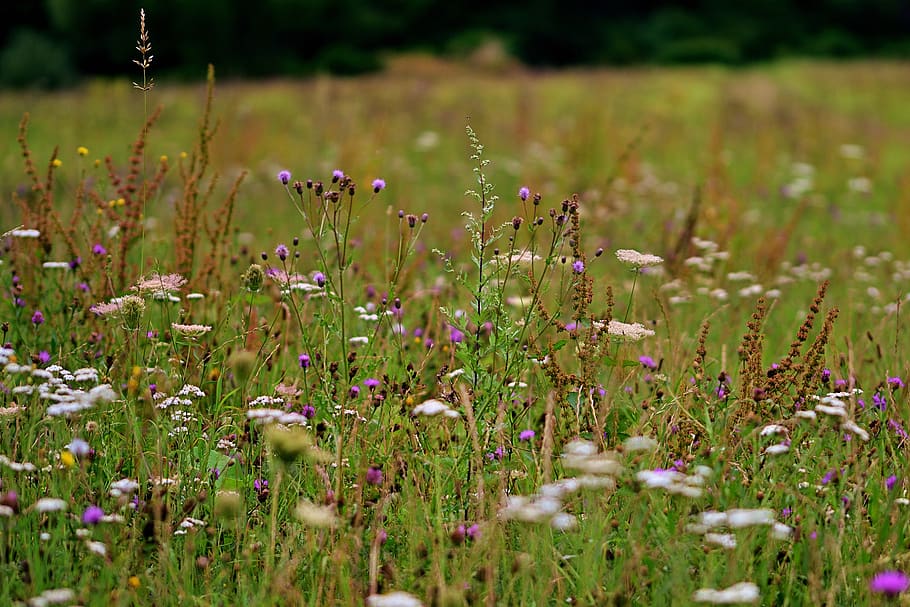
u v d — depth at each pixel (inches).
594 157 676.7
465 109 1125.1
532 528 164.2
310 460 184.4
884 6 2979.8
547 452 172.1
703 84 1518.2
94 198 286.0
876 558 170.4
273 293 281.9
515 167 719.7
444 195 606.2
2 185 524.4
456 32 2839.6
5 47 2340.1
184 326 208.5
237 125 915.4
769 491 172.2
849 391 213.2
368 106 1113.4
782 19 2913.4
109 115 1035.3
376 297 272.8
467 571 156.4
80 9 2235.5
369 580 159.9
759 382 202.5
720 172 604.1
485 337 227.1
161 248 312.0
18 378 214.8
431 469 186.4
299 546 172.9
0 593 150.8
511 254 206.5
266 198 562.6
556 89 1439.5
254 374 217.2
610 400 199.8
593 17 3004.4
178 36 2333.9
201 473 184.1
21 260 275.4
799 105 1234.6
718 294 306.2
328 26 2568.9
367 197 467.8
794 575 161.6
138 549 161.5
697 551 163.6
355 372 210.8
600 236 434.6
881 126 1056.2
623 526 172.7
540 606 152.5
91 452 182.2
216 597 156.3
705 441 196.5
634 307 297.1
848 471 182.2
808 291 368.2
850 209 636.7
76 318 252.8
